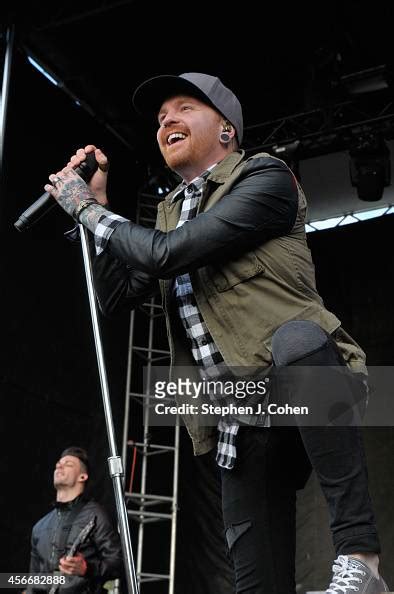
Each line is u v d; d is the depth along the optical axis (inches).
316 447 51.9
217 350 59.4
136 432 274.8
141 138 300.8
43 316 250.2
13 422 233.1
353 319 294.0
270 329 56.6
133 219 301.9
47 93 273.6
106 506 254.5
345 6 264.1
